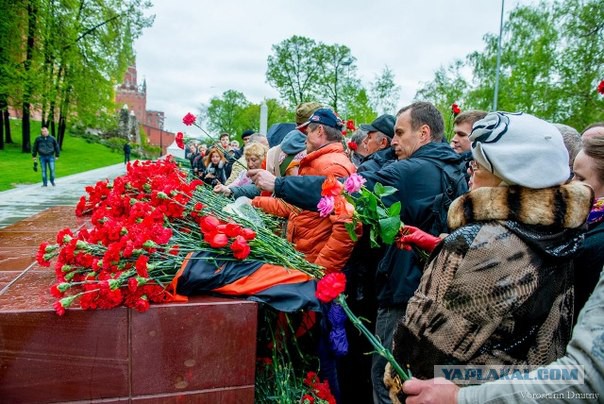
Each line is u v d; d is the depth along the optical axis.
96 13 23.78
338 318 1.95
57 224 2.93
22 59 22.06
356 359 2.64
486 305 1.02
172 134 77.56
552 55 18.83
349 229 1.61
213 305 1.51
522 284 1.00
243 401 1.58
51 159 12.83
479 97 25.88
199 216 1.90
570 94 17.06
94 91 25.44
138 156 43.97
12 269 1.85
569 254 1.03
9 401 1.38
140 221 1.76
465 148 2.89
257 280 1.63
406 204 2.00
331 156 2.27
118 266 1.48
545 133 1.05
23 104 22.98
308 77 38.72
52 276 1.76
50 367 1.40
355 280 2.46
